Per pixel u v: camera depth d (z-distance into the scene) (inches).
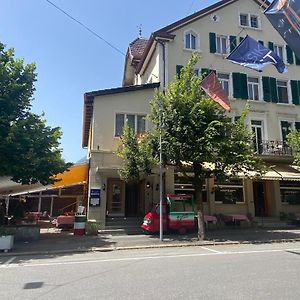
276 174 815.7
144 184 892.0
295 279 288.4
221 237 639.8
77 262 394.6
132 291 253.1
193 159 601.9
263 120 956.0
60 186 855.7
